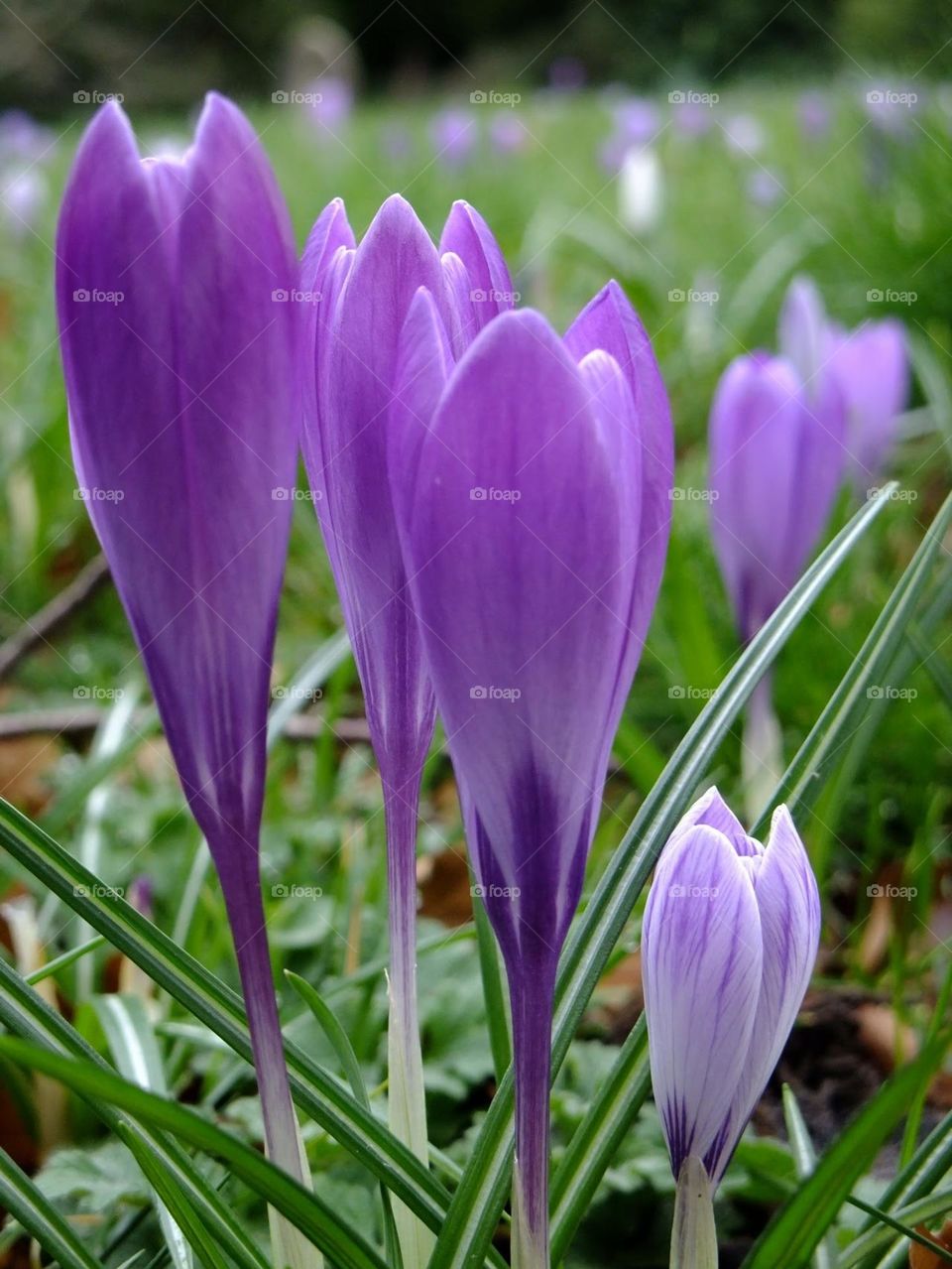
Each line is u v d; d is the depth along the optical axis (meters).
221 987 0.18
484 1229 0.16
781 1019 0.15
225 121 0.11
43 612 0.55
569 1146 0.18
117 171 0.11
